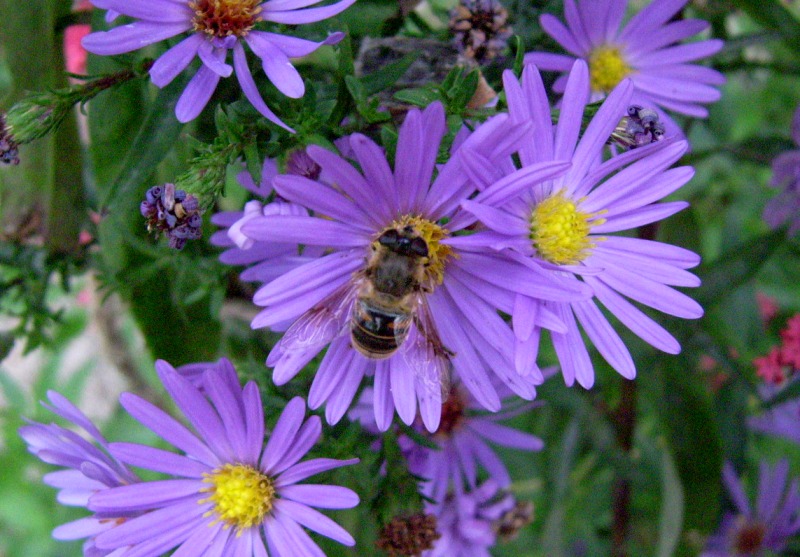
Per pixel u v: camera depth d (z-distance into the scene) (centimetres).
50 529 32
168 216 16
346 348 17
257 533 18
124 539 17
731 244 27
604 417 23
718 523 25
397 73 17
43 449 18
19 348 37
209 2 17
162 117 17
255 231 16
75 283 28
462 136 17
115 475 18
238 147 16
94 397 36
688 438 22
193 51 17
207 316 21
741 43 22
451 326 17
